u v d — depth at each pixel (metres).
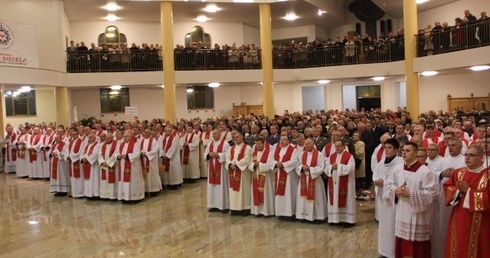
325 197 8.48
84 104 21.80
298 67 20.58
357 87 23.34
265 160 8.92
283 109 24.14
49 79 17.09
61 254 7.10
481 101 18.36
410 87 17.47
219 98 23.88
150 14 21.73
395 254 5.57
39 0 16.97
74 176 11.60
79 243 7.64
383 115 14.66
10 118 20.88
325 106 23.62
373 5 23.42
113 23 22.77
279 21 24.14
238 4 20.20
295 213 8.70
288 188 8.62
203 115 23.53
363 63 19.39
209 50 19.69
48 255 7.07
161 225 8.62
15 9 16.14
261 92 24.28
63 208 10.38
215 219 8.98
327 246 7.04
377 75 19.05
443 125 11.02
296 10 21.66
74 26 22.14
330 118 13.33
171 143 12.38
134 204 10.59
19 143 15.12
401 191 5.33
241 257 6.68
